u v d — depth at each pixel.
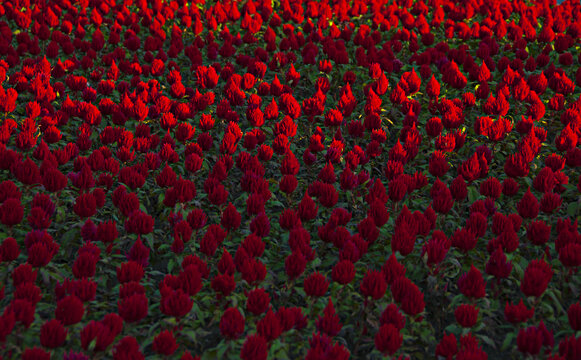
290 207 5.89
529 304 4.21
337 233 4.74
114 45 10.83
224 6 12.25
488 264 4.47
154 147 6.66
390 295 4.34
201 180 6.55
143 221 4.79
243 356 3.48
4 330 3.46
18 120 7.35
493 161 6.88
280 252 5.30
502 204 6.10
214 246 4.66
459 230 4.75
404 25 11.30
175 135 7.05
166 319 3.96
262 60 9.62
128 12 11.71
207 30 11.90
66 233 5.10
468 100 7.66
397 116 8.02
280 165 6.58
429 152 6.91
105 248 4.93
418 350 4.32
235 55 10.38
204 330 4.46
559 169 5.88
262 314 4.46
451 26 11.09
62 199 5.59
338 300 4.46
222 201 5.43
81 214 4.94
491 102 7.22
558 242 4.75
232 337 3.79
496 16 11.80
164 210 5.75
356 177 5.80
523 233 5.32
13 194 4.96
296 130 7.27
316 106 7.26
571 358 3.59
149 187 6.26
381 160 7.22
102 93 7.99
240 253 4.37
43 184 5.19
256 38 10.70
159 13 12.09
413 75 8.08
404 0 13.27
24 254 4.95
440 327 4.65
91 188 5.74
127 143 6.27
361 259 5.07
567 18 12.30
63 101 7.92
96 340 3.52
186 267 4.12
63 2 11.94
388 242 5.14
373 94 7.42
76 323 3.82
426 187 6.44
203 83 8.25
